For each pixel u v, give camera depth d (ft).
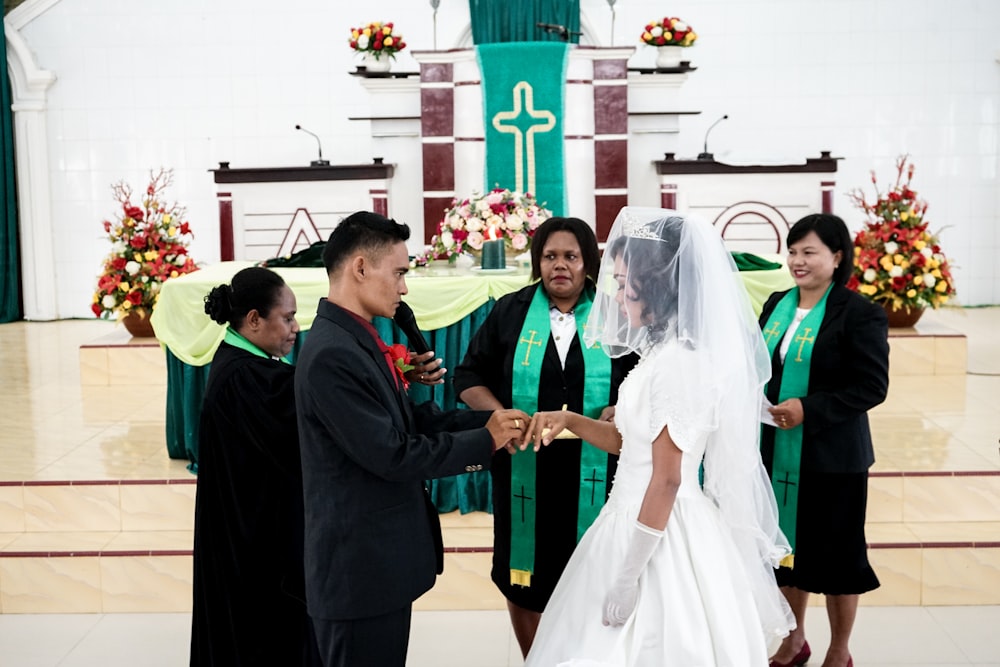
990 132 32.58
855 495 12.23
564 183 26.30
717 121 32.94
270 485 10.92
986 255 33.04
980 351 26.00
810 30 32.48
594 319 9.89
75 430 19.70
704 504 9.55
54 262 33.55
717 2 32.45
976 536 15.29
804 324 12.36
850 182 33.04
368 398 9.09
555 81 25.94
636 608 9.15
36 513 16.29
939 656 13.47
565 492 11.77
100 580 15.20
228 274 17.87
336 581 9.25
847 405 11.85
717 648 9.00
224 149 33.22
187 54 32.86
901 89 32.55
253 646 11.00
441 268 18.29
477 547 15.01
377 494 9.31
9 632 14.60
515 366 11.82
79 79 32.86
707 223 9.48
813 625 14.37
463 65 26.07
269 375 10.82
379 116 27.37
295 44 32.81
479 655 13.71
